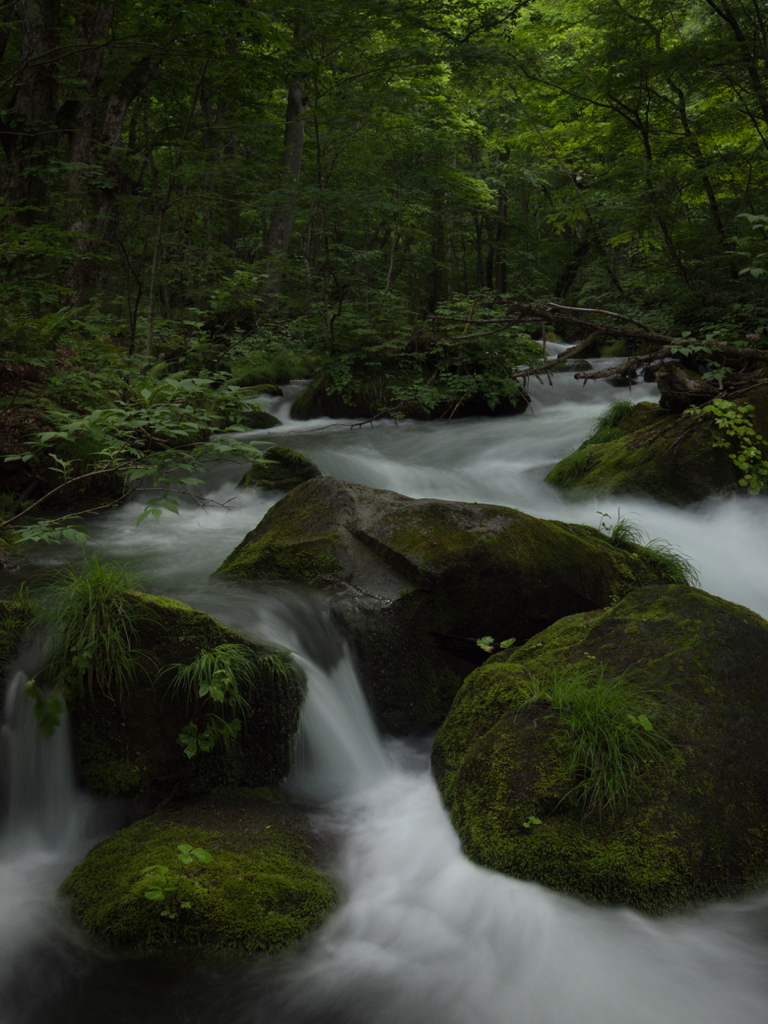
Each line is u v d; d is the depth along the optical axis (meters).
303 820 3.48
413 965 2.67
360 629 4.49
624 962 2.66
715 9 12.10
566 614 4.99
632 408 9.68
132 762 3.49
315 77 12.26
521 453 10.41
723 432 7.88
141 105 18.27
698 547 6.93
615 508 7.84
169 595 4.52
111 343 12.46
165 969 2.60
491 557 4.77
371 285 19.91
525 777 3.22
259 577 5.02
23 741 3.38
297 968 2.64
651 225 14.04
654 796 3.06
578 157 19.25
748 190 12.95
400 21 14.88
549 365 7.99
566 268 24.73
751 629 3.79
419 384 13.50
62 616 3.53
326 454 9.42
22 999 2.49
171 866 2.92
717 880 2.91
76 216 11.54
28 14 12.79
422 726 4.44
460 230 27.89
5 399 7.68
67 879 2.98
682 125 13.94
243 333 13.72
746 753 3.26
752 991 2.55
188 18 9.05
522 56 16.30
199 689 3.44
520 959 2.69
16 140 12.45
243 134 15.61
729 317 10.56
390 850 3.31
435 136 18.53
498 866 3.03
